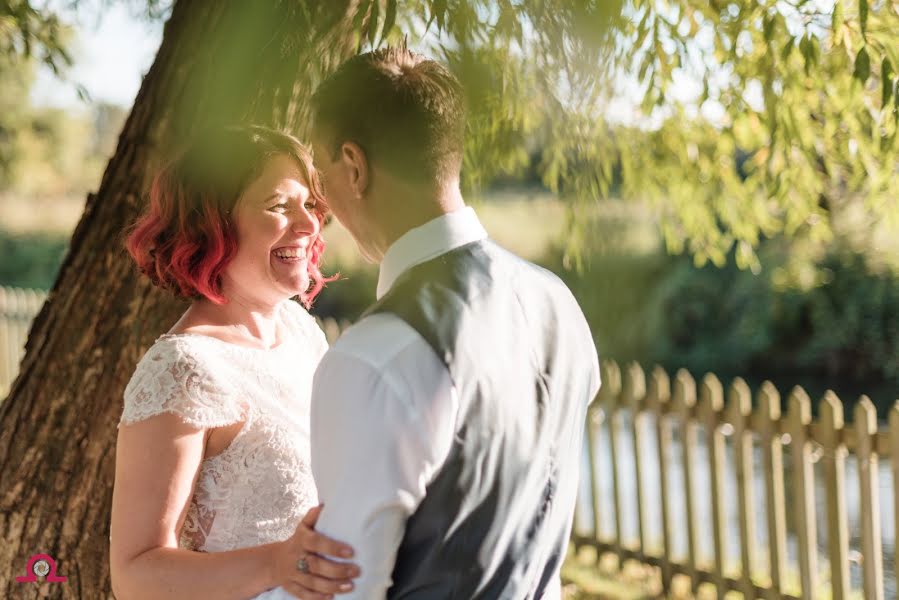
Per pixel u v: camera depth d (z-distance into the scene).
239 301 1.67
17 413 2.32
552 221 14.06
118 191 2.23
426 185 1.31
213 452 1.57
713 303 11.62
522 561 1.32
